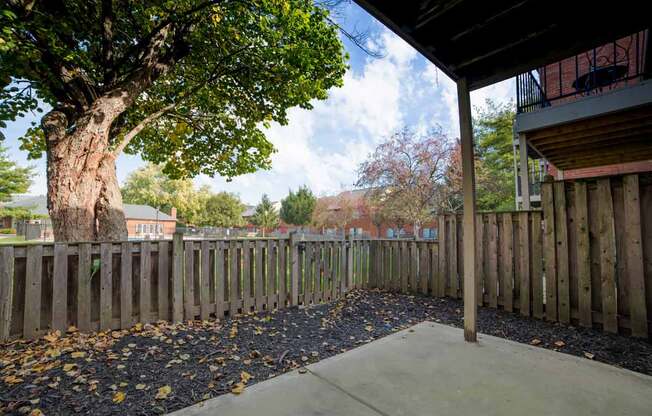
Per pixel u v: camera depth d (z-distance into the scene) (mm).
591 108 3848
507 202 16297
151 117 5199
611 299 2945
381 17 1961
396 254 5051
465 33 2197
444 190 14258
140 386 1958
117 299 3217
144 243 3299
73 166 3904
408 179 14680
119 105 4273
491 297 3943
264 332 3070
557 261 3338
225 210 37062
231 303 3688
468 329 2713
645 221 2807
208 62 5898
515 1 1907
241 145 7387
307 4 4652
